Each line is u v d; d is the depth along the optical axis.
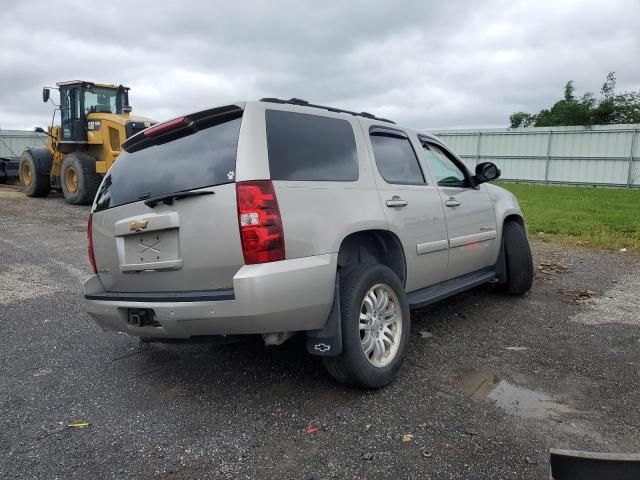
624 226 11.13
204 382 3.71
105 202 3.73
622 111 37.00
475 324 4.97
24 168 17.45
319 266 3.16
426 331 4.77
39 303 5.78
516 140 28.14
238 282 2.88
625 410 3.23
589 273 7.20
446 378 3.73
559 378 3.71
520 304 5.67
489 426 3.04
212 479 2.56
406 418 3.14
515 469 2.61
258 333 3.02
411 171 4.43
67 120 15.45
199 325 3.06
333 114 3.80
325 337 3.28
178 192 3.20
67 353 4.32
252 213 2.93
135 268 3.40
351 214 3.48
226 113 3.29
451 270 4.74
